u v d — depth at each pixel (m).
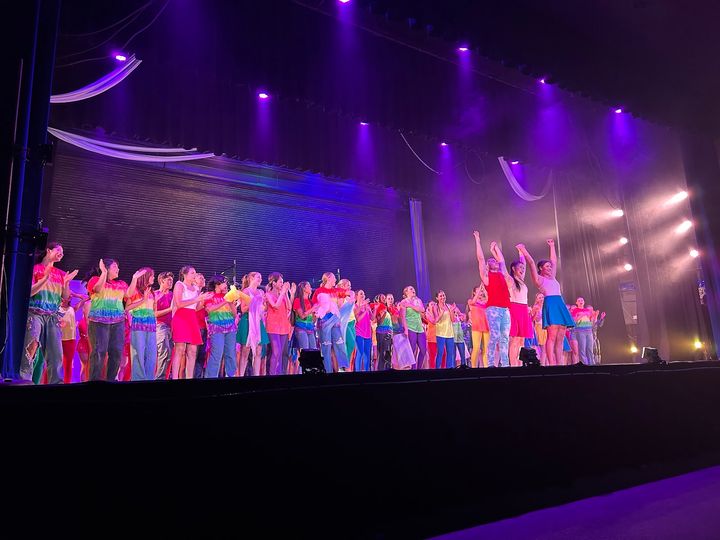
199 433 1.98
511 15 5.89
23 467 1.67
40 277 4.15
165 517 1.84
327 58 6.59
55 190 8.98
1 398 1.71
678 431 4.08
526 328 5.91
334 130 9.84
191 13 5.84
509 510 2.72
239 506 2.00
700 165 7.87
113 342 4.58
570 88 6.43
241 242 10.87
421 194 11.57
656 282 11.09
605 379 3.71
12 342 2.77
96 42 5.61
